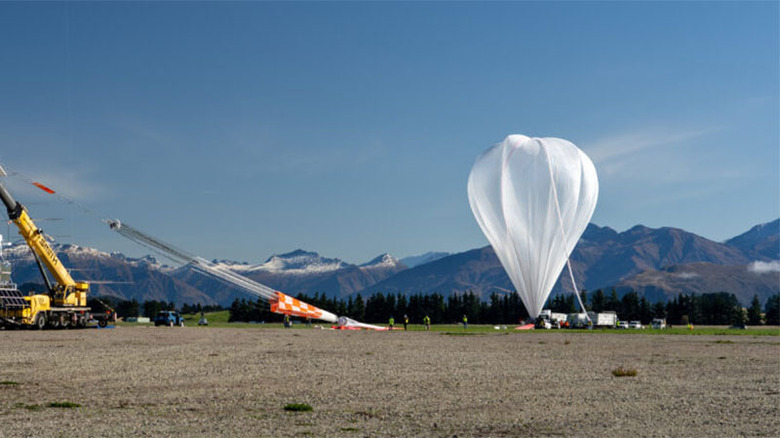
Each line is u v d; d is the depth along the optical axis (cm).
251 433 1547
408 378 2666
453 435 1545
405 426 1647
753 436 1530
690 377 2745
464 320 11581
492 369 3066
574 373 2897
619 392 2270
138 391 2231
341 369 3017
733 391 2295
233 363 3281
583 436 1536
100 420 1691
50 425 1616
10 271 7419
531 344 5362
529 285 9731
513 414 1823
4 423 1638
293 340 5719
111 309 8675
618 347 4956
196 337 6084
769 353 4288
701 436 1533
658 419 1750
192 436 1505
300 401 2034
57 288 7812
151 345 4716
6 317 7188
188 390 2262
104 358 3503
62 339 5422
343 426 1641
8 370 2853
